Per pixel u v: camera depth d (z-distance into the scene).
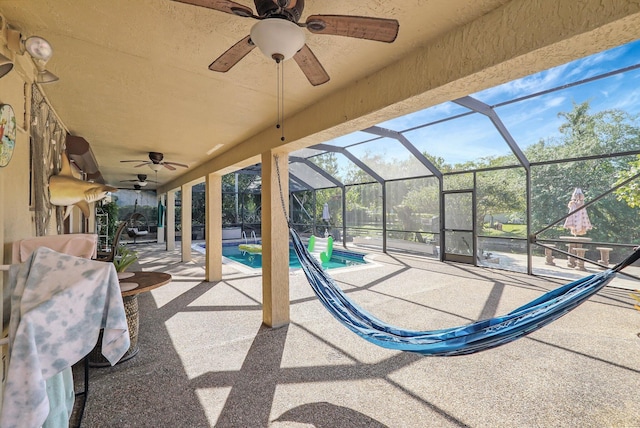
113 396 2.41
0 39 1.73
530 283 5.84
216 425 2.10
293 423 2.12
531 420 2.13
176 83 2.67
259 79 2.60
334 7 1.73
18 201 2.08
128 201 14.13
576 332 3.58
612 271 1.81
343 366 2.88
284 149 3.87
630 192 5.35
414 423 2.12
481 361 2.96
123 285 2.82
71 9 1.69
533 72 1.84
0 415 1.19
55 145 3.37
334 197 11.59
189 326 3.87
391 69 2.36
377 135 7.02
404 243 9.29
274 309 3.86
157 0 1.61
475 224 7.60
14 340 1.19
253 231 15.48
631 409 2.22
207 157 6.02
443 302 4.77
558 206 6.30
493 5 1.72
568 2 1.48
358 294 5.23
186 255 8.77
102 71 2.43
